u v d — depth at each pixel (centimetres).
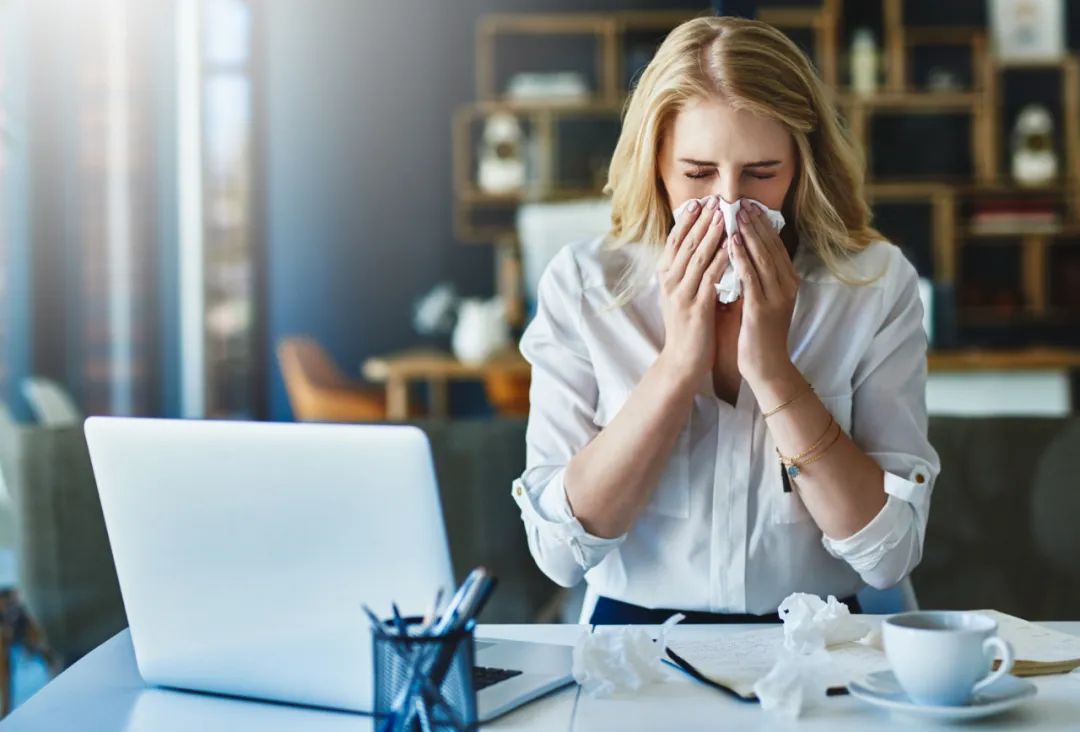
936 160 745
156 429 111
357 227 746
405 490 104
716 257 140
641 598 153
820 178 152
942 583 237
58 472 250
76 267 625
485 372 519
